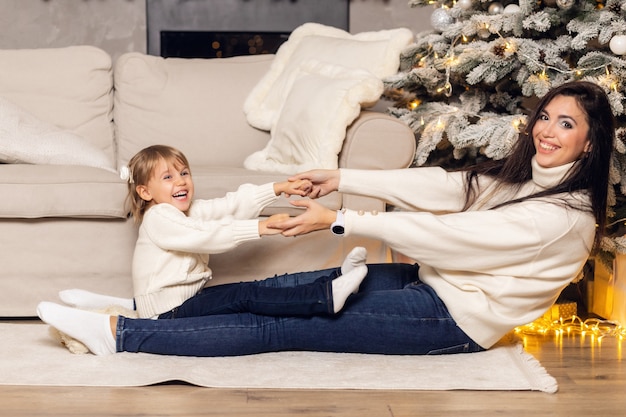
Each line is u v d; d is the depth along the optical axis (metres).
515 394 1.97
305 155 2.77
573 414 1.84
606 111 2.09
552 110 2.10
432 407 1.86
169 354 2.19
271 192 2.42
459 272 2.15
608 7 2.54
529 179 2.23
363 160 2.75
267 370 2.08
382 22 4.54
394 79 2.90
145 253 2.30
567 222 2.06
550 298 2.16
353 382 2.00
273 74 3.30
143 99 3.27
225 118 3.26
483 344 2.21
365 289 2.35
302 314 2.17
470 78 2.64
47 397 1.89
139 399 1.89
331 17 4.50
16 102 3.19
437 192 2.30
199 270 2.34
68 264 2.64
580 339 2.51
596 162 2.09
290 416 1.79
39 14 4.42
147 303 2.29
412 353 2.21
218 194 2.67
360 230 2.09
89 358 2.15
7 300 2.63
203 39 4.54
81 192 2.57
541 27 2.56
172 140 3.24
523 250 2.06
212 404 1.86
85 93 3.25
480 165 2.33
